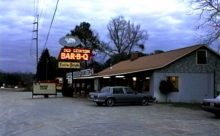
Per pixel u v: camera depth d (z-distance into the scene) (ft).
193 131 45.01
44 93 153.89
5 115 67.31
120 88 94.58
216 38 92.63
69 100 125.29
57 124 52.24
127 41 255.70
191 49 114.42
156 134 42.16
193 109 82.43
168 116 65.00
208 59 116.16
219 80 116.37
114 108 85.15
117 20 256.32
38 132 43.70
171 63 112.06
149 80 114.32
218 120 58.34
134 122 54.85
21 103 107.04
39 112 73.67
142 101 96.84
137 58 156.87
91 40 279.28
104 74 148.05
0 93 216.13
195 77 114.62
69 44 174.19
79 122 54.85
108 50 260.62
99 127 48.60
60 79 269.64
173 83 112.27
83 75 175.52
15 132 43.80
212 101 62.80
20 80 456.86
